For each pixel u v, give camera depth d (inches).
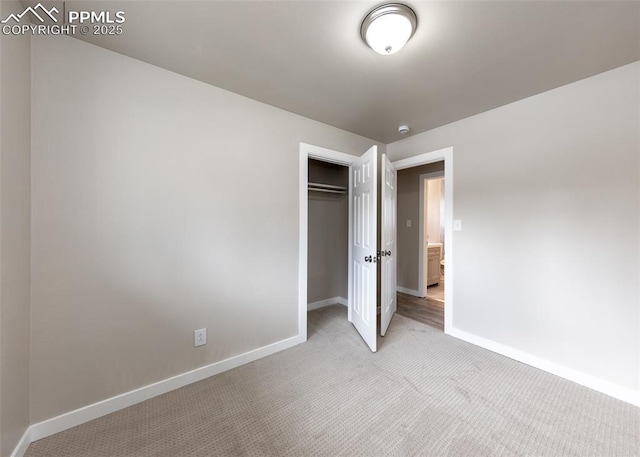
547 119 80.7
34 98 53.9
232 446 53.6
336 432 57.1
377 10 49.9
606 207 70.7
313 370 81.1
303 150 99.4
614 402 66.7
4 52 43.9
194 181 75.0
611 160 69.8
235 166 82.8
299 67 69.1
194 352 75.5
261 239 88.8
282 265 94.1
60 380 57.2
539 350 82.2
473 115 98.3
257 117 87.6
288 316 96.0
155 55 64.4
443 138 108.2
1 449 44.4
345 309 139.1
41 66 54.6
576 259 75.5
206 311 77.5
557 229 79.0
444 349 94.4
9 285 46.1
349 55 64.4
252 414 62.4
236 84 77.7
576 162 75.4
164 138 70.1
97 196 61.0
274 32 56.5
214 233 78.7
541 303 82.0
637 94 66.1
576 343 75.5
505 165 89.9
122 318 64.5
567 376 76.6
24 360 51.7
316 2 48.4
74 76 58.3
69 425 57.9
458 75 72.5
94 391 61.0
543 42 59.1
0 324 43.6
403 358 88.2
